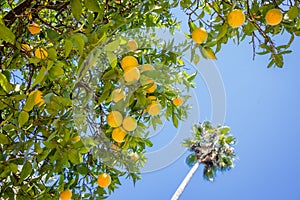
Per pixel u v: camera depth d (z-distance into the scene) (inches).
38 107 61.7
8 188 75.3
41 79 49.3
